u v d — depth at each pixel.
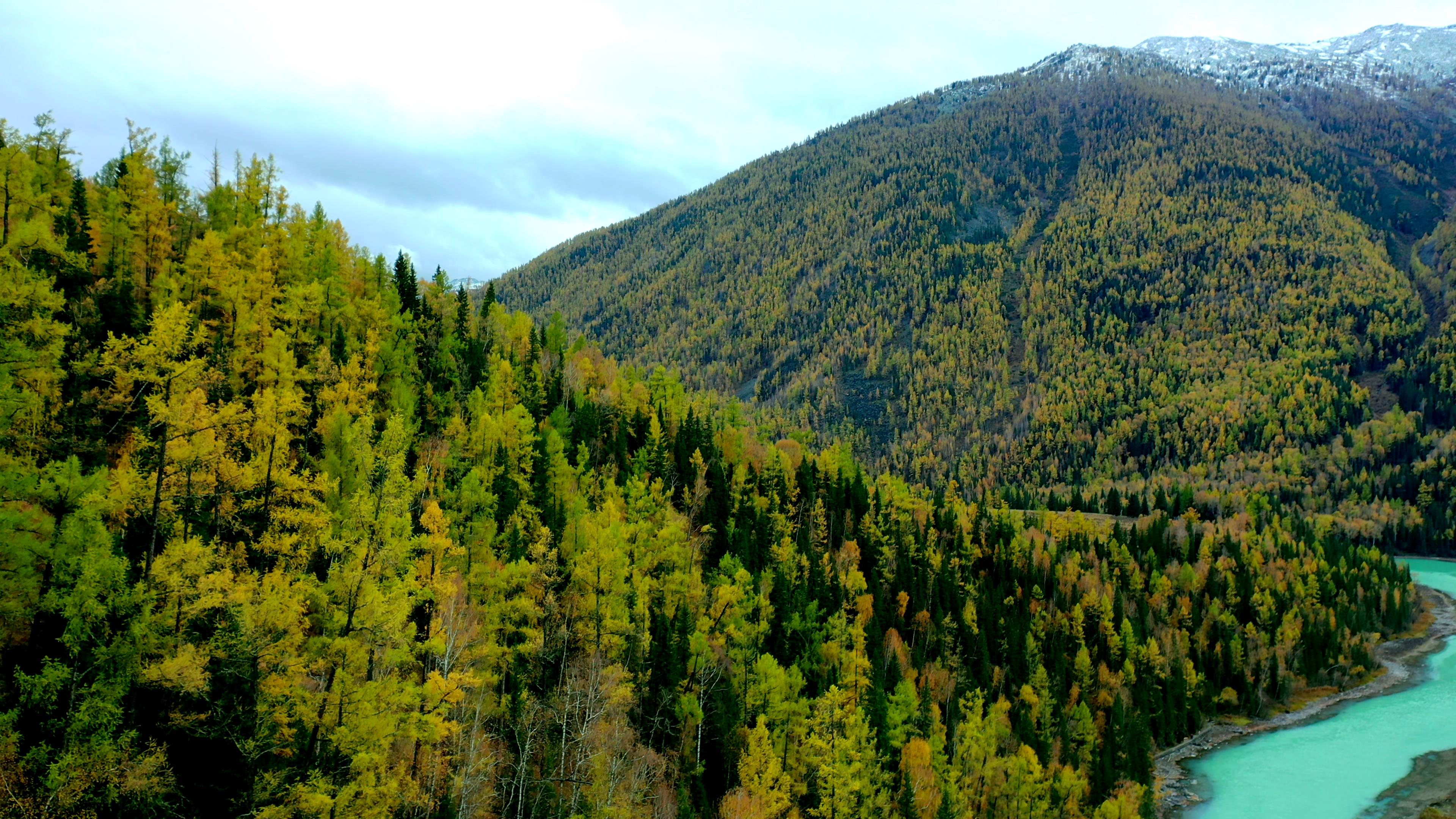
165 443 31.00
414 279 104.50
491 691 48.91
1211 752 114.69
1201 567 168.12
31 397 31.19
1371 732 121.25
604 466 93.88
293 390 50.28
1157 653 124.12
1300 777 105.44
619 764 48.50
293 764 32.66
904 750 74.06
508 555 58.72
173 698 32.88
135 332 54.97
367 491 34.16
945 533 139.88
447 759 41.47
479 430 71.38
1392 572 190.38
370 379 67.44
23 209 48.25
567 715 49.81
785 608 81.19
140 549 36.53
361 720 30.86
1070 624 127.06
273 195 82.94
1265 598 153.25
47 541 27.58
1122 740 101.50
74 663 28.23
